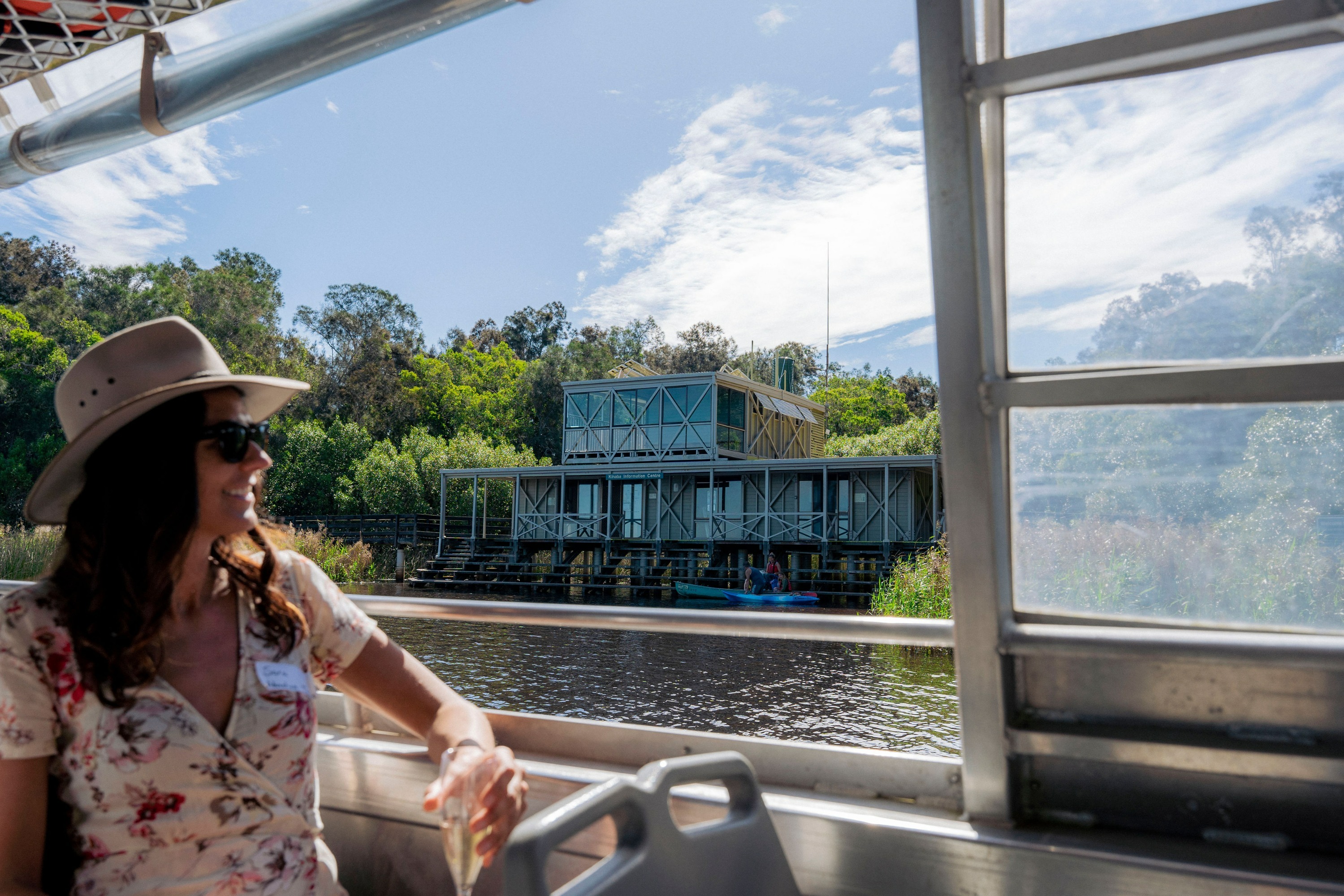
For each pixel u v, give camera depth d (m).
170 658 1.13
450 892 1.57
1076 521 1.37
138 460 1.09
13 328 49.56
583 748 1.67
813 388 86.75
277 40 1.62
